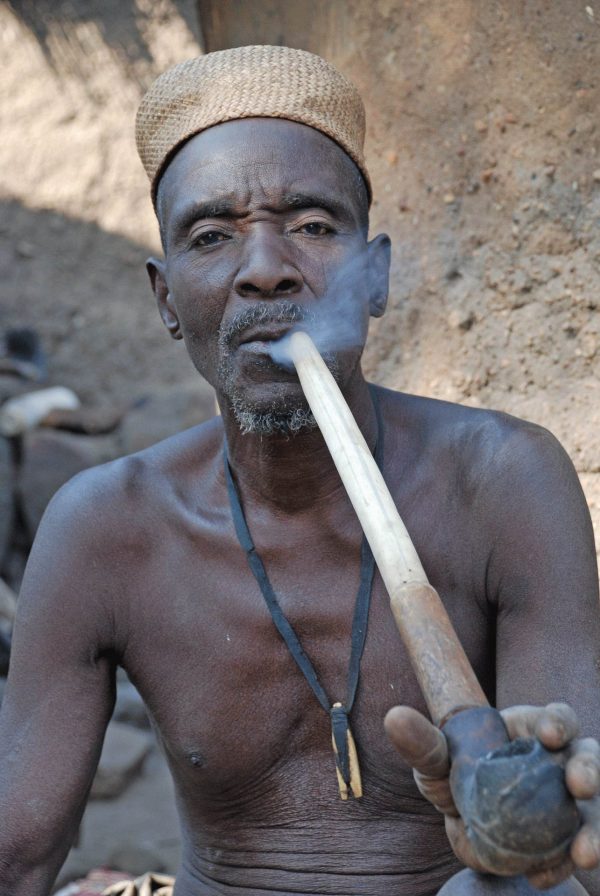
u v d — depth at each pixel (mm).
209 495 1998
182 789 2014
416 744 1218
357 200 1948
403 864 1903
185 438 2096
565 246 2666
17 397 7852
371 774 1895
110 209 8227
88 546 1993
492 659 1950
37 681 1977
